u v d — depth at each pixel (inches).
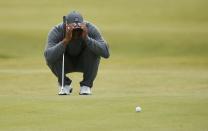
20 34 4520.2
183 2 5772.6
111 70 2997.0
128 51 4180.6
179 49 4232.3
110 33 4665.4
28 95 1739.7
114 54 4072.3
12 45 4207.7
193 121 1235.9
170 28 4906.5
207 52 4178.2
